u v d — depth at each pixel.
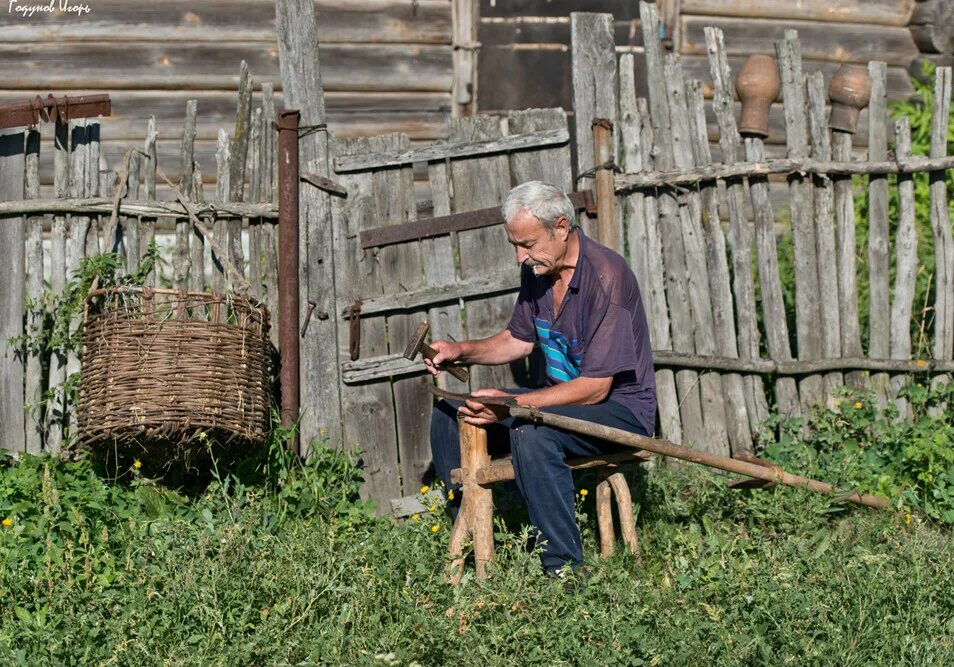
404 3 7.52
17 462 4.59
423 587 3.67
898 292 5.27
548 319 4.16
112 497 4.38
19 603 3.71
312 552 3.89
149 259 4.72
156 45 7.24
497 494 4.73
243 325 4.33
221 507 4.36
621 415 4.05
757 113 5.06
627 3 7.85
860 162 5.16
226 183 4.83
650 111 5.08
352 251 4.89
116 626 3.36
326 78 7.45
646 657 3.25
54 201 4.67
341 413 4.89
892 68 8.00
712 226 5.09
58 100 4.63
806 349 5.18
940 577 3.73
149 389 4.12
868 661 3.31
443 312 4.96
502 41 7.73
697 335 5.11
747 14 7.85
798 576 3.74
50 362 4.72
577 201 5.02
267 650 3.27
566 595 3.59
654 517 4.59
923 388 5.20
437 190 4.95
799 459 4.94
